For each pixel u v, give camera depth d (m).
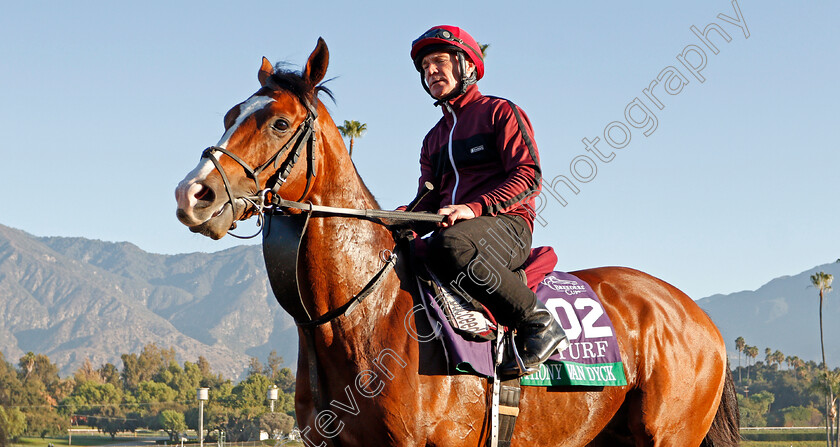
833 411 48.62
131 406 97.12
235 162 2.70
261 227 2.76
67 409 89.94
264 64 3.29
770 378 121.44
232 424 83.50
